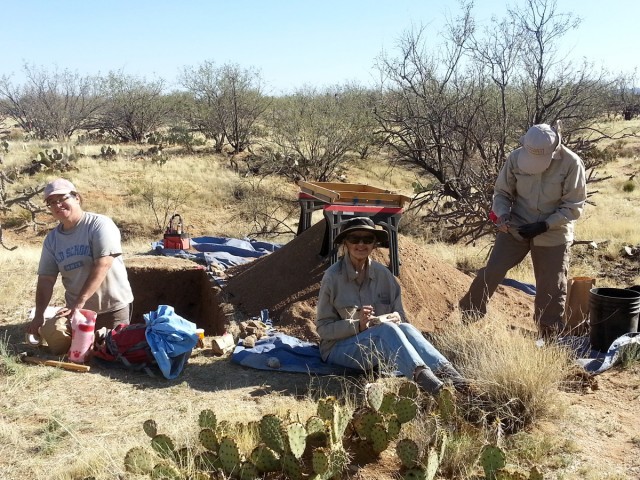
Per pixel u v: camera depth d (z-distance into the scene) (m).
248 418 3.90
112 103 29.56
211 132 25.52
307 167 20.53
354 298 4.66
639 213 14.80
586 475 3.30
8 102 34.56
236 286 6.60
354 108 21.64
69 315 4.93
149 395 4.34
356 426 3.45
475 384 3.96
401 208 6.03
